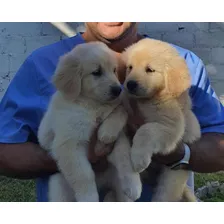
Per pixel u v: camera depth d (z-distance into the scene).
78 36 0.84
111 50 0.75
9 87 0.81
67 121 0.70
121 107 0.71
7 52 1.53
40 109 0.78
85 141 0.70
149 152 0.67
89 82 0.70
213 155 0.76
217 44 1.56
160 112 0.71
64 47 0.83
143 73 0.72
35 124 0.79
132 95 0.72
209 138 0.78
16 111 0.78
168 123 0.70
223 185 1.27
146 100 0.73
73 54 0.72
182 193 0.77
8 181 1.30
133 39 0.84
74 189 0.70
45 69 0.81
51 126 0.71
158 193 0.76
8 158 0.74
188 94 0.78
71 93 0.70
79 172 0.69
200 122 0.81
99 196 0.76
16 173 0.74
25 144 0.75
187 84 0.73
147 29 1.53
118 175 0.70
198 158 0.75
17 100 0.79
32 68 0.81
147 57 0.73
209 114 0.82
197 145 0.76
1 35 1.52
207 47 1.56
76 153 0.70
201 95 0.82
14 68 1.54
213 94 0.85
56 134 0.70
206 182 1.31
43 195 0.79
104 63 0.71
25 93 0.80
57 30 1.52
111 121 0.69
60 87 0.70
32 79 0.80
